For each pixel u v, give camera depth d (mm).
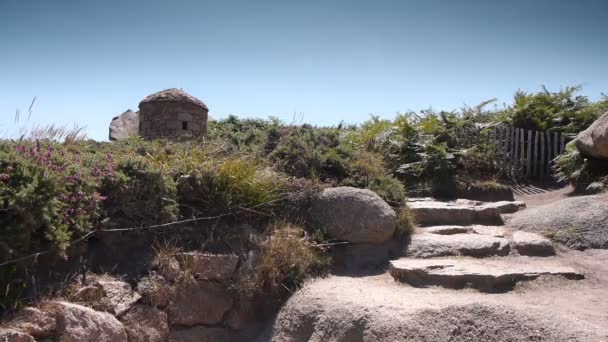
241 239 5547
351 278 5633
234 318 5074
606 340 3441
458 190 8883
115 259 4805
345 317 4457
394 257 6027
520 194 9523
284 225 5984
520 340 3676
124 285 4559
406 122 10242
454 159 9555
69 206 4512
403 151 9844
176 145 7293
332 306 4688
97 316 4082
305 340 4664
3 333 3502
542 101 11688
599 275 5336
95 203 4742
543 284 5059
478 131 10641
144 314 4539
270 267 5332
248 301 5180
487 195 8898
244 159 6719
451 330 3943
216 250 5336
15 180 4129
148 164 5434
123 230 4957
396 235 6391
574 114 11133
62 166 4676
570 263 5680
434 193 8859
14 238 3969
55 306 3936
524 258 5914
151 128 13203
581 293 4824
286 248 5566
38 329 3713
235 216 5844
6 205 4020
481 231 6773
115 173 5066
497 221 7301
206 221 5637
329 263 5801
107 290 4414
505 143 10289
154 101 13141
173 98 13086
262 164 7023
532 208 7695
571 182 8984
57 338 3791
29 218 4043
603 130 7863
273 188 6289
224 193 5809
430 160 9219
